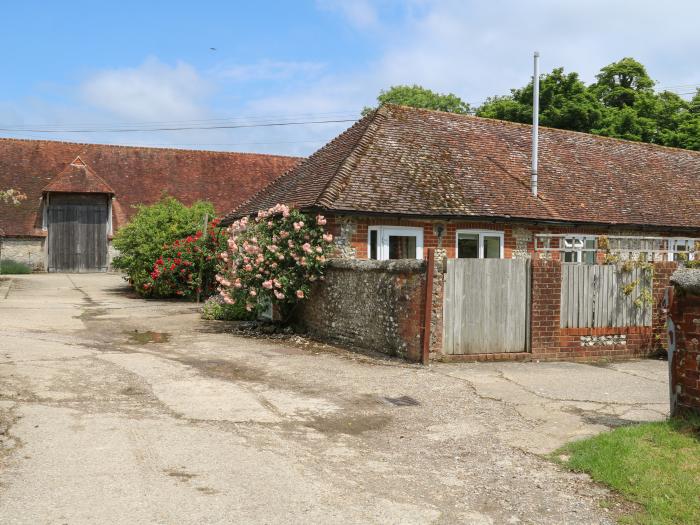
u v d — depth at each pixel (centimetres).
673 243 1858
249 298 1390
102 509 429
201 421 665
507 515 455
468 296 1070
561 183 1809
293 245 1296
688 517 442
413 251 1475
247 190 3616
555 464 568
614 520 448
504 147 1895
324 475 521
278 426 663
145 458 538
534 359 1102
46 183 3275
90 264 3216
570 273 1132
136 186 3425
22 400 716
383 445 616
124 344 1198
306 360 1052
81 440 580
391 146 1655
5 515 413
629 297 1182
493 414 732
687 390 620
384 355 1103
